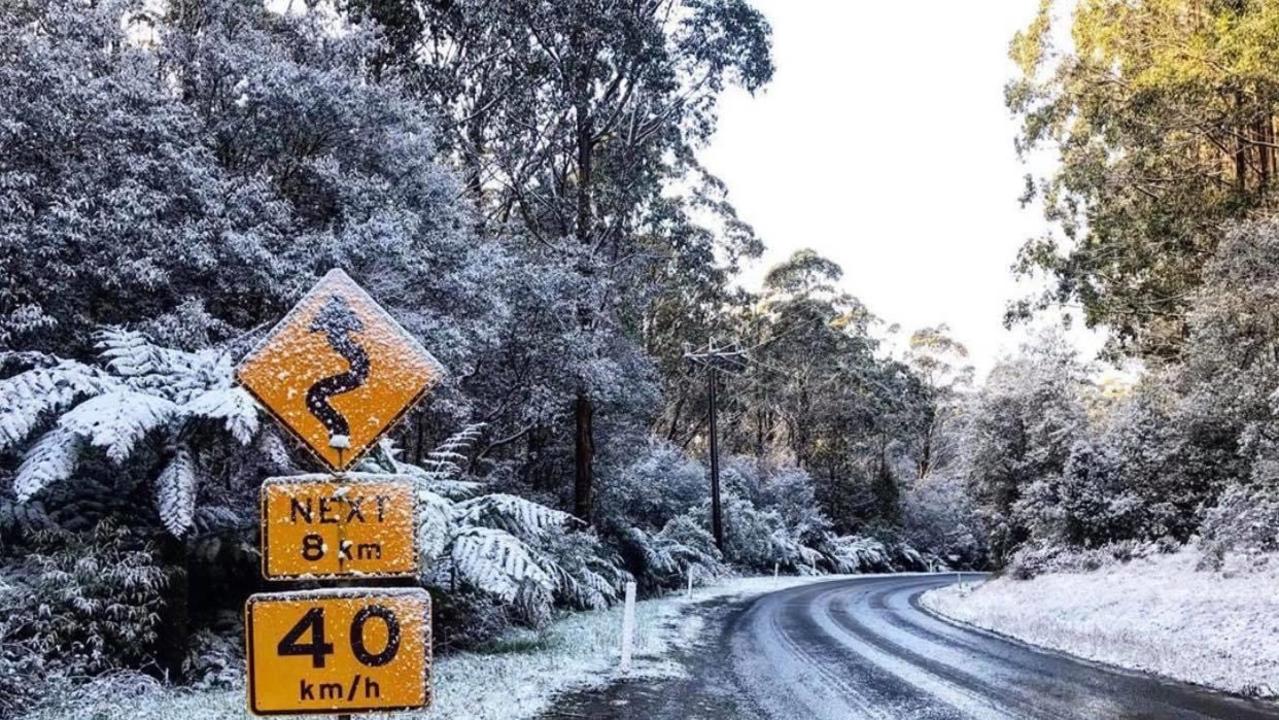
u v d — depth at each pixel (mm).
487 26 20859
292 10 14602
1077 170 21172
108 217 9188
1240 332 17125
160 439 8430
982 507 27141
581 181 23156
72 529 8391
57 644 7402
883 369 48812
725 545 34250
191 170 9773
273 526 2555
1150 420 20547
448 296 13078
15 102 8820
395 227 11453
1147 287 22281
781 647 11688
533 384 19531
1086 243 22391
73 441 7594
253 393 2605
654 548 24391
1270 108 17344
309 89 11750
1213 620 12719
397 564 2590
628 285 23859
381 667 2537
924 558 48250
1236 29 15703
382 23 20406
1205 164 20391
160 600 8086
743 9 22875
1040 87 21234
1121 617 14578
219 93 11922
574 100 22266
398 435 14852
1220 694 8500
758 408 47469
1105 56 19109
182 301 10164
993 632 13828
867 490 48812
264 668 2498
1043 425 24750
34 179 8867
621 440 24750
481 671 9109
